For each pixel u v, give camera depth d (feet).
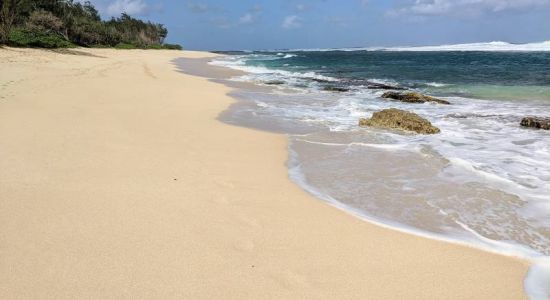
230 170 24.54
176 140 30.32
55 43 128.16
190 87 60.80
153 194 20.04
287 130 36.37
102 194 19.65
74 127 31.22
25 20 135.54
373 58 202.69
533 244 16.84
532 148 30.89
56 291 12.62
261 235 16.76
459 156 28.73
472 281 14.16
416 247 16.31
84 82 54.80
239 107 47.32
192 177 22.75
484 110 47.24
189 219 17.70
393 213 19.53
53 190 19.72
